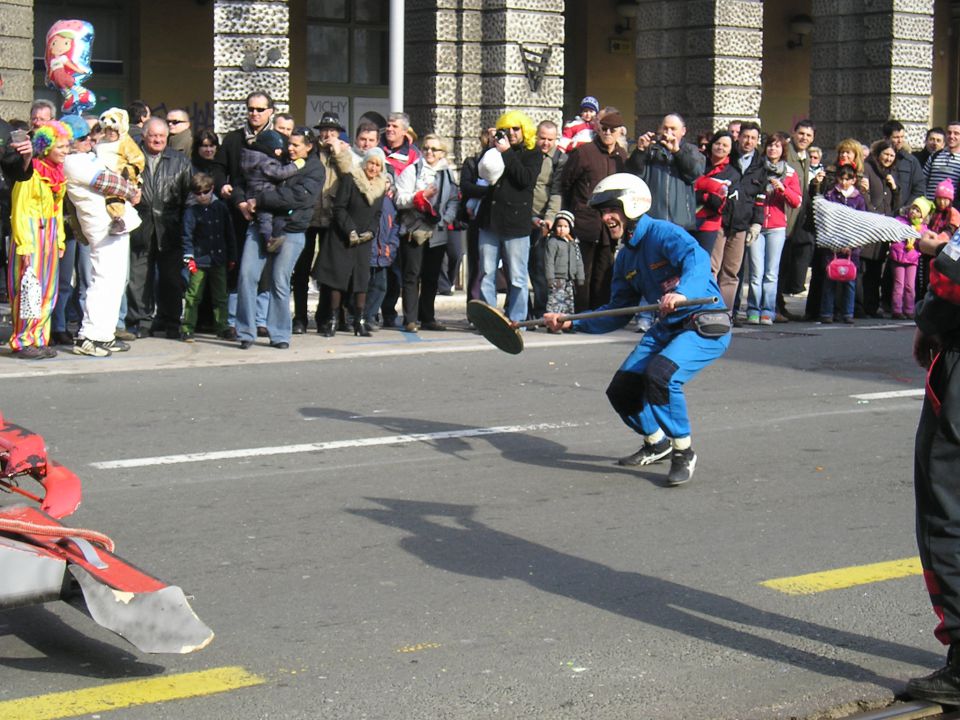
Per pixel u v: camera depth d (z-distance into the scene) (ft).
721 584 25.85
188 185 52.75
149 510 29.99
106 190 47.50
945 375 20.01
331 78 98.68
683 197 57.26
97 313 48.70
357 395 43.06
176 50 92.38
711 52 84.69
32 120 49.39
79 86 54.65
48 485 22.71
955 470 20.08
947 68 123.85
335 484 32.42
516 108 78.02
